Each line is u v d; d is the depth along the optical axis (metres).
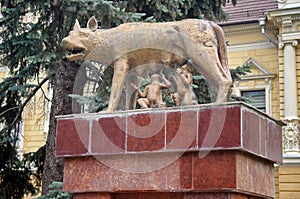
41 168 9.95
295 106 14.89
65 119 3.74
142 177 3.43
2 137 9.36
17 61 9.03
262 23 15.41
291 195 14.31
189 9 9.10
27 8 8.30
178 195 3.40
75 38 3.95
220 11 9.66
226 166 3.21
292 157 14.32
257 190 3.50
